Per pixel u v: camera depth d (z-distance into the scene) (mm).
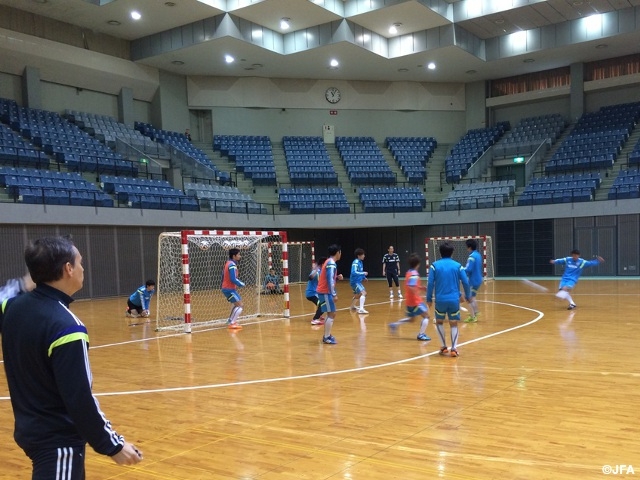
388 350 7738
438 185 26516
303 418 4695
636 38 21766
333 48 22125
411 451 3824
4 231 15273
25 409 1954
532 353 7172
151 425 4637
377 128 28500
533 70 26422
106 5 19297
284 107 27281
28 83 20297
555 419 4438
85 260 17344
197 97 26047
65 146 19609
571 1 20234
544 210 21953
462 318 10883
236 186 24359
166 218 19469
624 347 7418
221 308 14492
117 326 11227
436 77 27453
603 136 23578
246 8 19797
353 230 26625
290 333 9648
